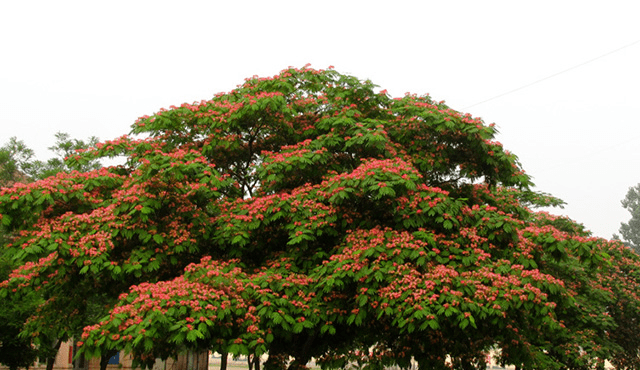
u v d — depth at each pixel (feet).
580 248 35.09
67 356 84.69
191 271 32.76
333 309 34.09
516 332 39.24
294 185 40.50
